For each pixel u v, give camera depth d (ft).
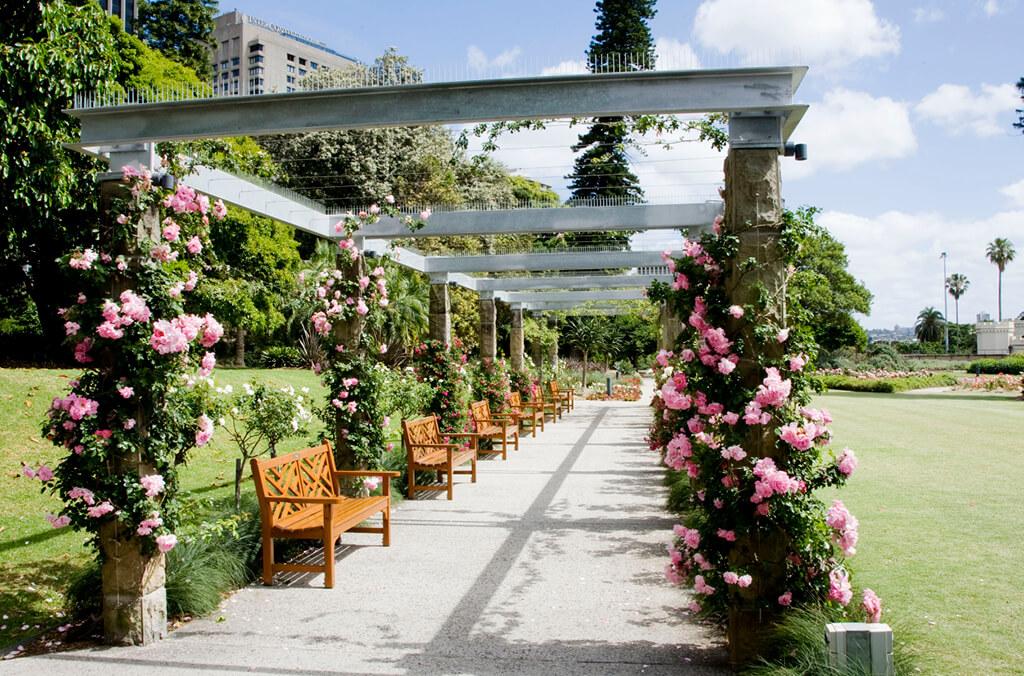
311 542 18.01
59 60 24.25
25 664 11.04
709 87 12.02
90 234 12.70
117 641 11.78
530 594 14.32
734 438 10.59
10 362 44.91
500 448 36.78
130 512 11.68
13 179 24.58
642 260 33.53
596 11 80.69
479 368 40.86
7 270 37.19
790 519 10.33
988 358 132.57
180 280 12.82
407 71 14.17
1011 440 37.09
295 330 72.18
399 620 12.93
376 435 21.70
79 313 11.90
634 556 16.97
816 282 11.58
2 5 24.66
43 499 20.42
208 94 14.47
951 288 264.52
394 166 68.54
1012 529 18.66
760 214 11.30
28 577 15.03
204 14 101.24
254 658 11.18
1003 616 12.39
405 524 20.54
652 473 28.91
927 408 58.23
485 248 65.67
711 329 10.98
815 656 9.02
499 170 84.89
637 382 89.10
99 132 13.37
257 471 15.11
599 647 11.54
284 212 21.03
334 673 10.59
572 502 23.38
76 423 11.67
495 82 12.94
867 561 15.80
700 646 11.56
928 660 9.68
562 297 54.65
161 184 12.86
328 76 66.90
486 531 19.61
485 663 10.92
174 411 12.50
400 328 64.49
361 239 24.09
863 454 32.22
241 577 14.98
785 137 12.66
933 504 21.76
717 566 11.05
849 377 96.12
